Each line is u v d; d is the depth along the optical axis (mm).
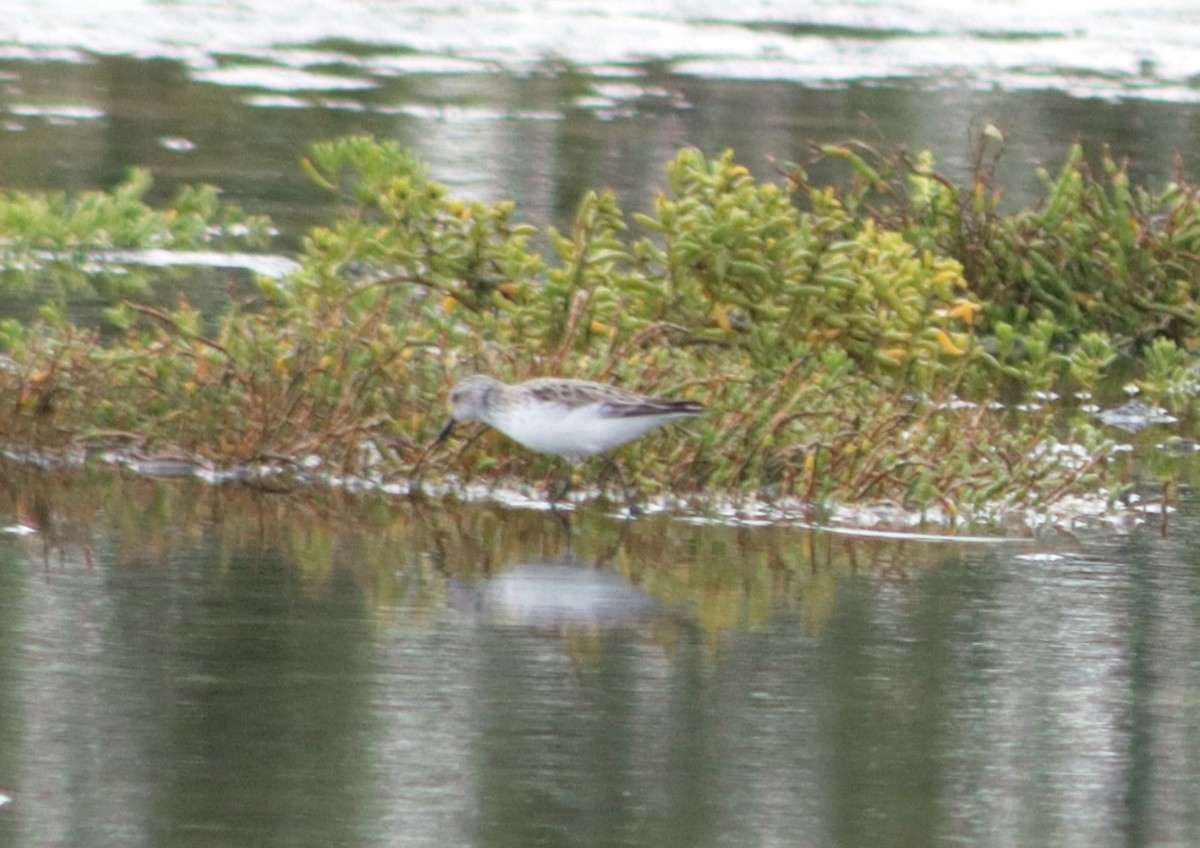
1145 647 10641
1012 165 27188
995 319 19500
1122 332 19875
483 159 26984
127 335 15781
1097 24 43094
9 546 12109
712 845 8086
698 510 13547
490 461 13797
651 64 36969
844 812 8430
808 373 15508
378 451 14336
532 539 12688
